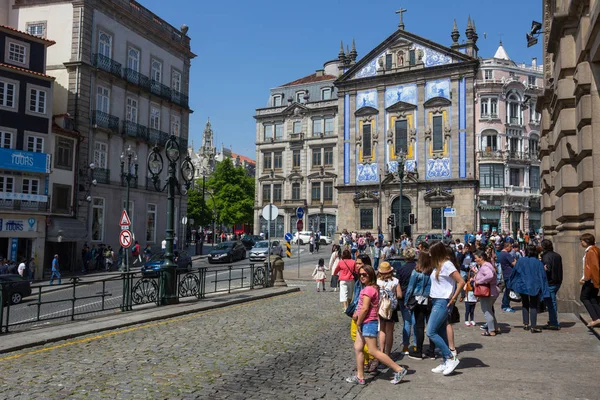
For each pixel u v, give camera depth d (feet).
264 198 235.61
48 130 107.96
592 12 34.81
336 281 68.23
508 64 223.92
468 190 172.55
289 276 95.04
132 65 135.85
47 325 39.14
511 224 196.95
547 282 36.35
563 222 48.21
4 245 100.58
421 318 29.48
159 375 25.75
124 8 131.85
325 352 31.50
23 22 122.52
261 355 30.50
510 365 26.71
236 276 67.21
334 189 219.20
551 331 36.40
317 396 22.34
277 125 235.61
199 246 166.50
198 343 33.88
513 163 198.49
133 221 133.18
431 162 179.22
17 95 103.30
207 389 23.39
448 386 23.26
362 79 193.16
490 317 35.19
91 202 119.34
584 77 38.86
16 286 37.24
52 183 109.70
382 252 98.73
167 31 150.51
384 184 185.57
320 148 223.92
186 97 158.30
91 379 24.93
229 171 253.03
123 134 130.00
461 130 174.60
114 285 59.11
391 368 24.99
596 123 38.40
